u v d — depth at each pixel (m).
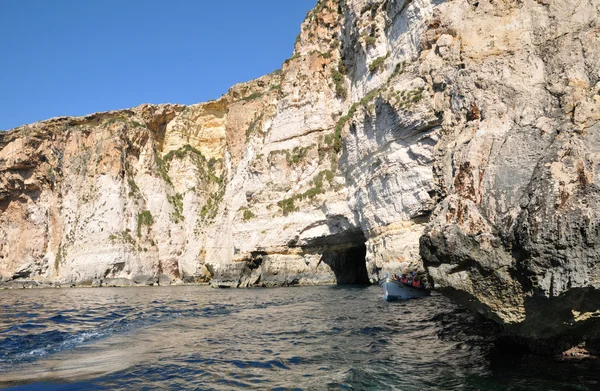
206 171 77.50
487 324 14.18
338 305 22.86
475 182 10.25
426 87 31.03
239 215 52.59
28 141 72.12
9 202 74.12
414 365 9.97
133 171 72.94
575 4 11.54
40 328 17.75
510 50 12.14
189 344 13.74
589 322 8.51
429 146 30.42
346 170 42.34
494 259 9.10
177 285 62.09
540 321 8.79
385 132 34.38
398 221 33.03
